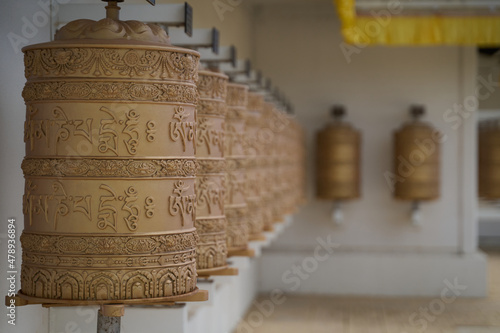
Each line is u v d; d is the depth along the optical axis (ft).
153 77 7.12
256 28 31.37
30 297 7.12
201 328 15.19
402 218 31.22
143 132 7.09
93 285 6.97
